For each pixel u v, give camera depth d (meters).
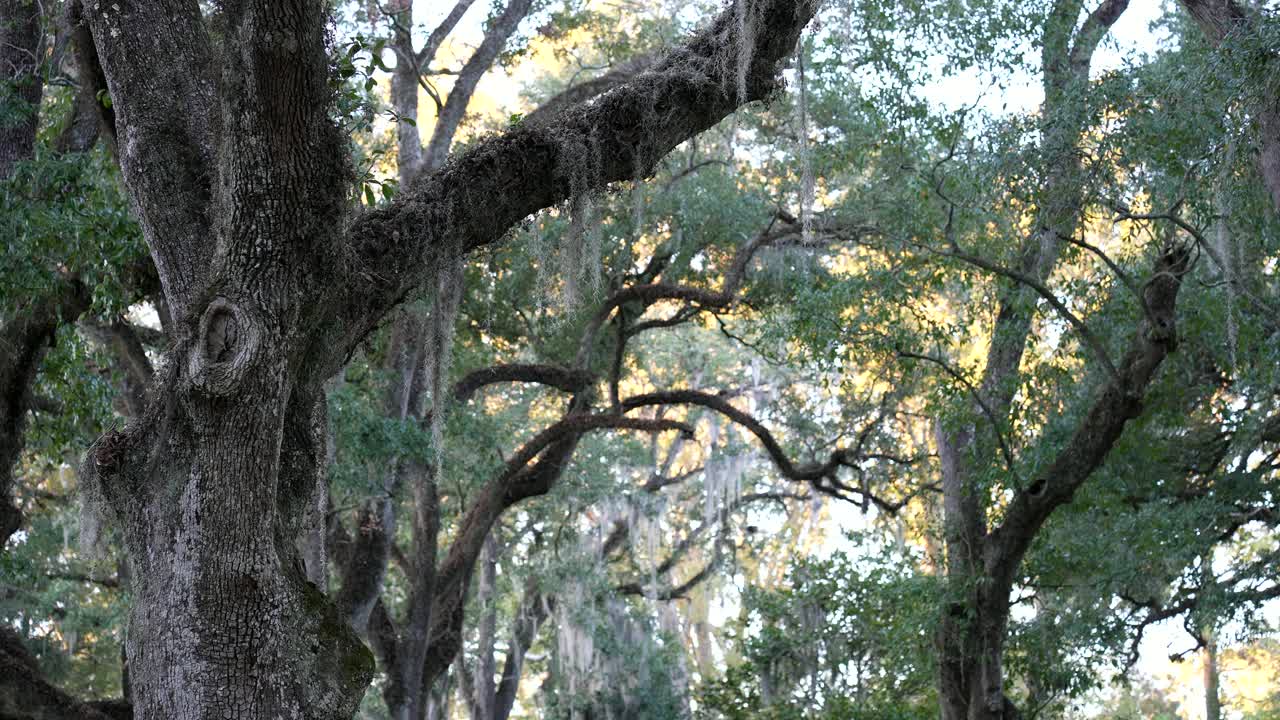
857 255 21.69
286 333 7.27
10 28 13.25
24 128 12.86
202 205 7.80
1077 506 19.23
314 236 7.34
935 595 18.95
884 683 23.09
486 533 21.89
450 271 9.59
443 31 21.52
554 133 8.81
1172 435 20.61
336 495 19.67
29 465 21.11
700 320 22.34
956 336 21.61
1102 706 36.75
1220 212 15.61
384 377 19.77
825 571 24.11
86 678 27.28
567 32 23.20
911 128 17.78
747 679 24.12
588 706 27.56
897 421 23.97
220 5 8.15
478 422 20.95
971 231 18.36
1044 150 16.19
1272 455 20.12
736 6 9.27
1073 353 18.69
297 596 7.31
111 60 7.94
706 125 9.42
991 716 18.69
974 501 19.59
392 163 22.73
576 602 27.38
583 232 8.96
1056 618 19.97
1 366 12.57
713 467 27.44
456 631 22.27
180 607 7.06
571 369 21.52
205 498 7.11
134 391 17.92
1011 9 17.31
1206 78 14.85
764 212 22.05
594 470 26.64
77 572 22.75
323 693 7.19
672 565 32.34
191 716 6.98
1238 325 17.34
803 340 17.53
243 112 7.16
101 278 11.92
